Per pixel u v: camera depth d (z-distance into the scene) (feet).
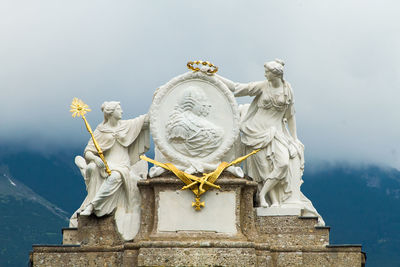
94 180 137.80
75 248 135.13
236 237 132.05
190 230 132.67
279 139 138.41
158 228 133.08
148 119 141.08
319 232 135.23
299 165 140.26
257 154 138.72
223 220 133.08
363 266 135.54
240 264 129.80
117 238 135.23
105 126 140.56
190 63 138.00
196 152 135.54
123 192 137.28
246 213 134.82
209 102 137.59
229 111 137.28
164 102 137.69
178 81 138.00
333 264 133.90
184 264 129.59
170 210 133.39
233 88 139.95
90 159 138.41
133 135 140.67
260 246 132.46
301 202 138.72
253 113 141.59
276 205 137.08
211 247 130.31
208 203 133.49
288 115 141.79
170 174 135.03
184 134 135.23
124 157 139.85
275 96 139.13
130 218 135.85
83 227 136.15
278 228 135.64
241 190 134.82
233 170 134.72
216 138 135.64
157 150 139.64
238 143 140.15
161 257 129.90
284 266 134.21
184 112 136.87
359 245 133.90
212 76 138.10
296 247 134.62
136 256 131.75
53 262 134.72
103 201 135.33
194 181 133.08
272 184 137.49
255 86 140.26
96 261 134.41
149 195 135.13
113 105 140.15
